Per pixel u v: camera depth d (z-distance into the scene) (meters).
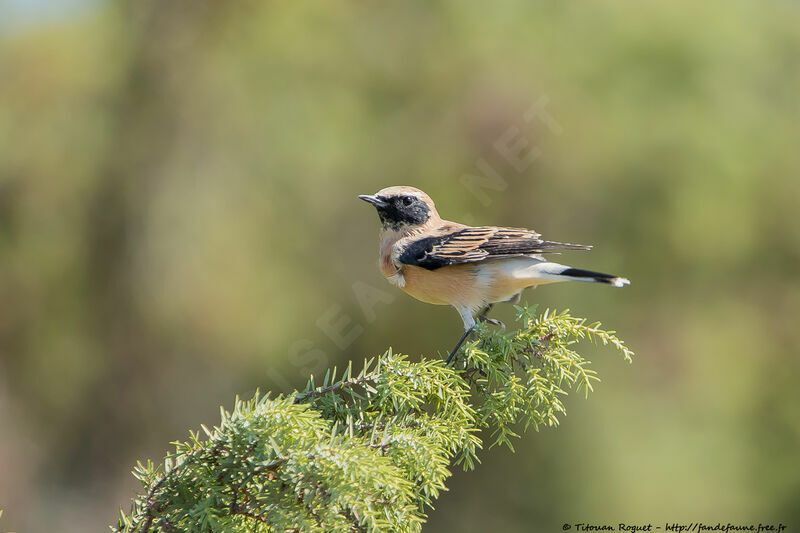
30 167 15.81
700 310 14.56
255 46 15.95
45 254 15.85
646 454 13.96
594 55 14.64
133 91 15.98
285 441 3.90
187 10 15.88
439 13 15.61
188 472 3.98
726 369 14.49
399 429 4.30
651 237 14.15
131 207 15.78
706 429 14.27
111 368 15.69
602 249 14.10
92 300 15.82
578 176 14.15
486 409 5.07
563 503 14.14
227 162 15.82
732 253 14.51
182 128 15.91
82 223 15.90
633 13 14.59
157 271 15.54
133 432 15.55
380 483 3.66
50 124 15.93
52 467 15.57
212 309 15.00
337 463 3.72
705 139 14.06
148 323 15.42
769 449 14.67
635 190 14.17
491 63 15.05
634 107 14.24
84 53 16.12
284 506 3.74
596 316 14.05
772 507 14.35
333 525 3.63
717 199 14.02
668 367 14.23
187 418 15.39
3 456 15.12
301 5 15.94
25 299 15.80
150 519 3.95
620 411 14.14
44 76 16.05
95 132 15.93
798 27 15.09
